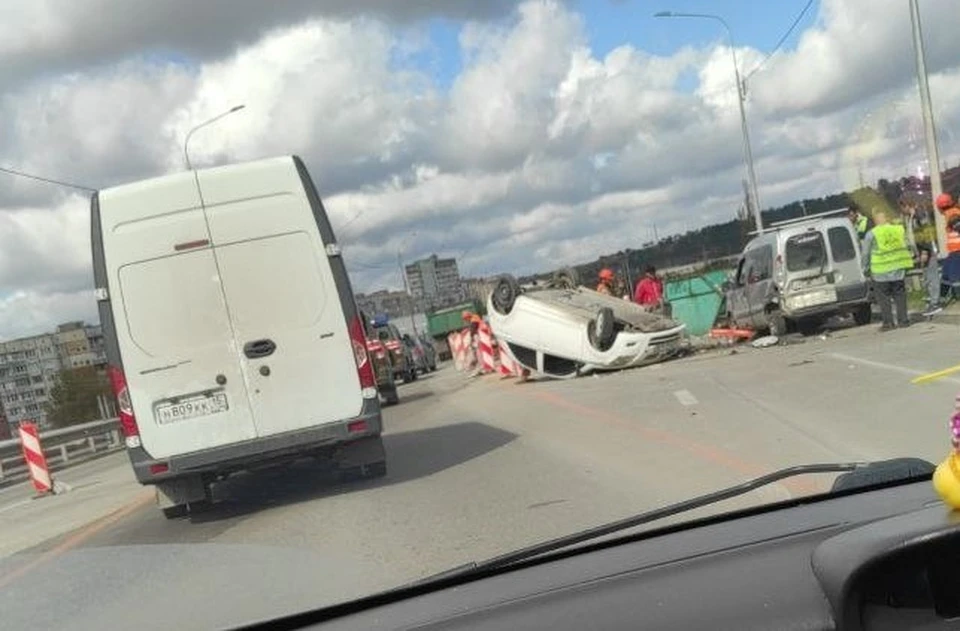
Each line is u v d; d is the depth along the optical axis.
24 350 98.62
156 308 9.34
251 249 9.45
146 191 9.34
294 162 9.59
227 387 9.41
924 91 19.25
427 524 7.85
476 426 14.59
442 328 61.16
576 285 22.47
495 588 3.18
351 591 5.88
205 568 7.26
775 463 8.59
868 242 18.52
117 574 7.55
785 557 2.74
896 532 2.37
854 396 11.76
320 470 11.55
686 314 24.88
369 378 9.61
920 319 19.27
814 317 20.17
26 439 16.73
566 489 8.60
